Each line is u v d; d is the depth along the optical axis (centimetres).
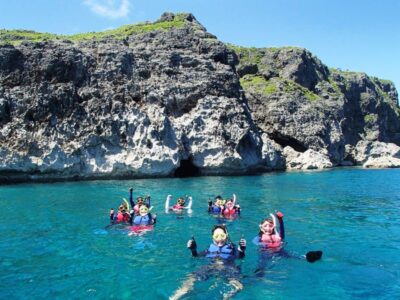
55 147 3572
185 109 4462
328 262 1188
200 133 4331
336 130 6881
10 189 2975
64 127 3712
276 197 2653
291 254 1240
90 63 4169
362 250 1334
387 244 1417
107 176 3791
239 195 2731
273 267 1129
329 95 8106
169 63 4625
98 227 1648
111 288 980
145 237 1481
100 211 2034
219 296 910
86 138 3731
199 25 5959
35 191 2850
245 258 1205
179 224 1709
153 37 5162
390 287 992
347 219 1894
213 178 3997
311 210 2145
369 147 7356
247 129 4634
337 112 7812
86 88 4006
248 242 1403
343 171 5269
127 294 944
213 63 5000
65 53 4016
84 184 3338
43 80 3841
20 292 954
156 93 4312
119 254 1261
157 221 1770
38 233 1543
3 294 941
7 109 3616
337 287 988
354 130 8862
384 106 10162
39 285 998
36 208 2122
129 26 5950
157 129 4069
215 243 1162
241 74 7500
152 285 998
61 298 920
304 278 1047
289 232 1603
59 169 3566
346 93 9150
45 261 1191
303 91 7244
